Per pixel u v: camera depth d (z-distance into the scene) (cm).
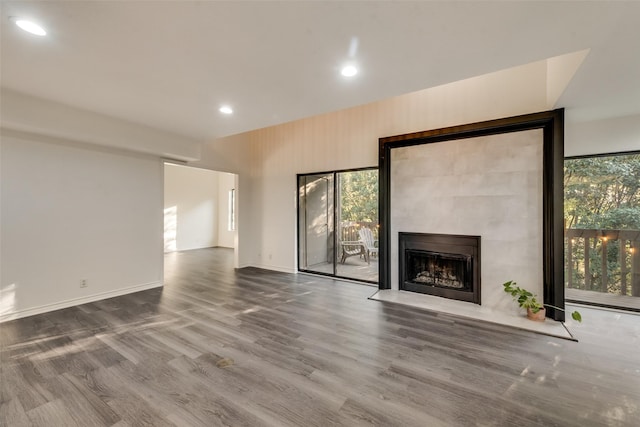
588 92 254
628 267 345
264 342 259
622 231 346
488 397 183
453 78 233
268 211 587
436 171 387
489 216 350
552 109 303
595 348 246
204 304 365
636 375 206
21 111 275
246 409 172
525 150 329
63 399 179
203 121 354
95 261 378
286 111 315
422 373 210
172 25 165
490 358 231
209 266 622
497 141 345
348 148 475
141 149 392
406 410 172
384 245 426
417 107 402
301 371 212
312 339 265
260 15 156
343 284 464
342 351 243
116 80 239
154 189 446
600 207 355
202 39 179
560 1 142
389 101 429
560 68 255
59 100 287
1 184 303
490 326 295
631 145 314
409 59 203
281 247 570
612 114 312
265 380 201
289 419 164
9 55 198
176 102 289
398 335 274
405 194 413
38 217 328
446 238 380
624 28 162
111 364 220
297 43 184
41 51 193
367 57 201
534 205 324
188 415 166
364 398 182
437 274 399
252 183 612
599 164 353
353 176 490
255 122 356
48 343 254
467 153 365
